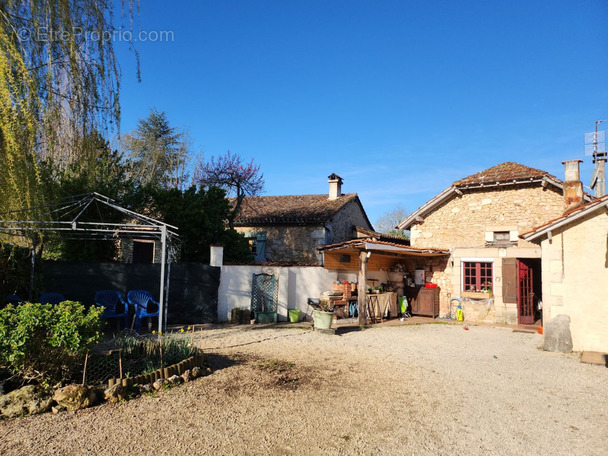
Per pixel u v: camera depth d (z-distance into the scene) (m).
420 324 12.44
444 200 14.16
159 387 5.14
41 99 6.06
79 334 4.54
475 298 13.18
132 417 4.28
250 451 3.66
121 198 12.48
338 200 19.73
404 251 12.62
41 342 4.48
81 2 6.60
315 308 12.50
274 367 6.56
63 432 3.86
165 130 31.52
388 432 4.19
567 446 4.00
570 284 8.67
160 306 9.12
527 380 6.37
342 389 5.55
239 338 9.09
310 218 17.28
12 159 5.91
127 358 5.96
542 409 5.05
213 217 14.03
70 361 4.83
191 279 11.26
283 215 18.14
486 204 13.41
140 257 15.29
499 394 5.61
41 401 4.32
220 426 4.16
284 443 3.84
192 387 5.32
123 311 10.23
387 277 15.36
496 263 13.02
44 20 6.11
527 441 4.09
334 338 9.64
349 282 13.68
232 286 11.85
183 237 13.23
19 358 4.30
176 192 13.78
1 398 4.28
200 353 6.44
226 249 13.99
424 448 3.86
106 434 3.86
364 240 11.59
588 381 6.37
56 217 9.12
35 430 3.88
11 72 5.61
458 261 13.67
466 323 12.77
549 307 8.81
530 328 11.77
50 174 9.30
